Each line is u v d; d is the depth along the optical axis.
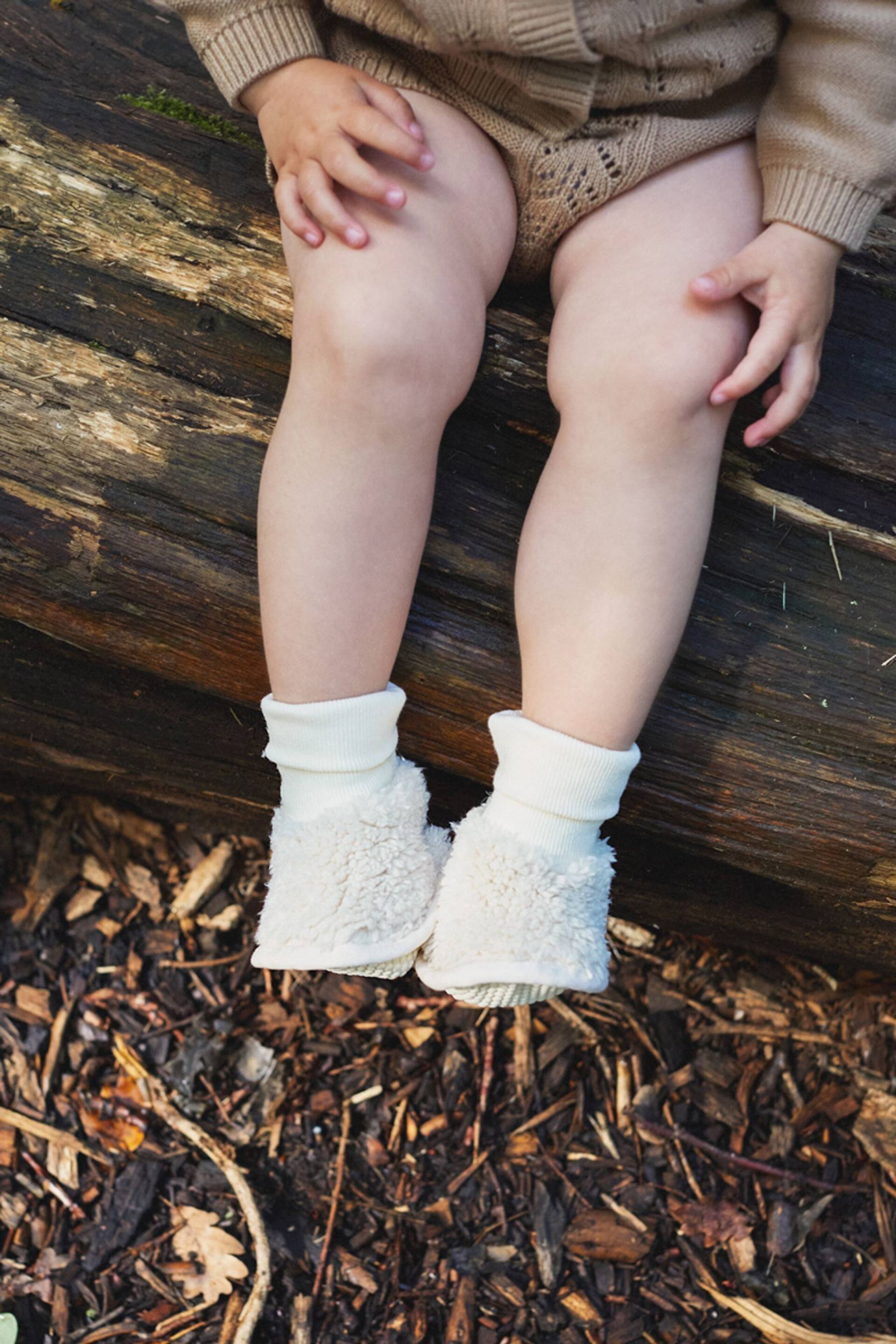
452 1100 2.02
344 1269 1.84
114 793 2.04
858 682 1.46
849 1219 1.90
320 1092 2.02
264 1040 2.07
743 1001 2.12
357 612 1.21
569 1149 1.97
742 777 1.45
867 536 1.50
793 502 1.50
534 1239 1.88
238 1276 1.81
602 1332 1.79
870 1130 1.97
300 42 1.29
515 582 1.28
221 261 1.51
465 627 1.42
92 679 1.59
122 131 1.59
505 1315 1.81
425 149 1.20
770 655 1.45
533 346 1.49
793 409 1.26
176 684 1.57
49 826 2.25
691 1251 1.87
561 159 1.28
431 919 1.25
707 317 1.21
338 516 1.18
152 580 1.39
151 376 1.44
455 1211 1.91
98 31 1.70
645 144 1.28
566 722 1.20
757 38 1.29
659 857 1.68
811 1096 2.02
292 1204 1.90
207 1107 1.99
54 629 1.44
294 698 1.23
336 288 1.17
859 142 1.22
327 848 1.22
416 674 1.42
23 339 1.43
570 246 1.35
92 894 2.20
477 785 1.63
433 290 1.19
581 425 1.21
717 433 1.22
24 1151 1.92
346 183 1.19
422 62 1.32
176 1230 1.86
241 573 1.39
